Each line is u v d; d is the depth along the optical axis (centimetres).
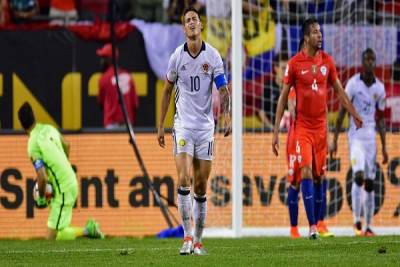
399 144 5434
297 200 4550
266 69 5503
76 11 5725
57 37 5609
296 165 4412
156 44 5634
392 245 3712
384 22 5606
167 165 5347
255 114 5444
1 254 3569
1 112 5566
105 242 4391
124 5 5688
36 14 5706
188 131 3294
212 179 5250
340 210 5322
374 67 5316
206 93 3306
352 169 5216
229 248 3728
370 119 5212
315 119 4225
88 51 5606
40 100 5591
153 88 5625
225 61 5566
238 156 4969
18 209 5281
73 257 3394
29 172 5306
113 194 5319
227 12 5588
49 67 5603
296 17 5562
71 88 5600
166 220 5297
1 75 5575
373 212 5275
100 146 5350
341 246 3688
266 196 5316
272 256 3256
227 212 5244
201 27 3291
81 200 5309
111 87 5591
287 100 4222
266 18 5541
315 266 2902
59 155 4850
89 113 5600
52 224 4856
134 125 5606
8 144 5316
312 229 4172
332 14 5584
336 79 4269
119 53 5628
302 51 4222
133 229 5294
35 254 3550
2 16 5662
